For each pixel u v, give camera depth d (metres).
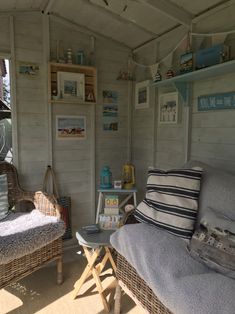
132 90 3.12
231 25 1.90
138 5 2.20
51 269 2.48
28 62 2.61
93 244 1.97
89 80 2.86
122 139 3.16
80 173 2.98
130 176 2.77
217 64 1.82
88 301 2.04
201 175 1.86
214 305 1.15
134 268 1.64
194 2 1.99
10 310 1.93
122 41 2.93
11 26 2.50
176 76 2.18
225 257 1.42
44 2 2.43
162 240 1.69
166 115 2.57
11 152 2.69
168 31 2.48
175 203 1.82
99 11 2.41
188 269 1.45
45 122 2.75
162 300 1.31
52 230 2.09
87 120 2.96
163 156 2.67
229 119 1.96
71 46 2.78
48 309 1.95
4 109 2.68
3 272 1.81
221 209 1.66
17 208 2.64
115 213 2.34
